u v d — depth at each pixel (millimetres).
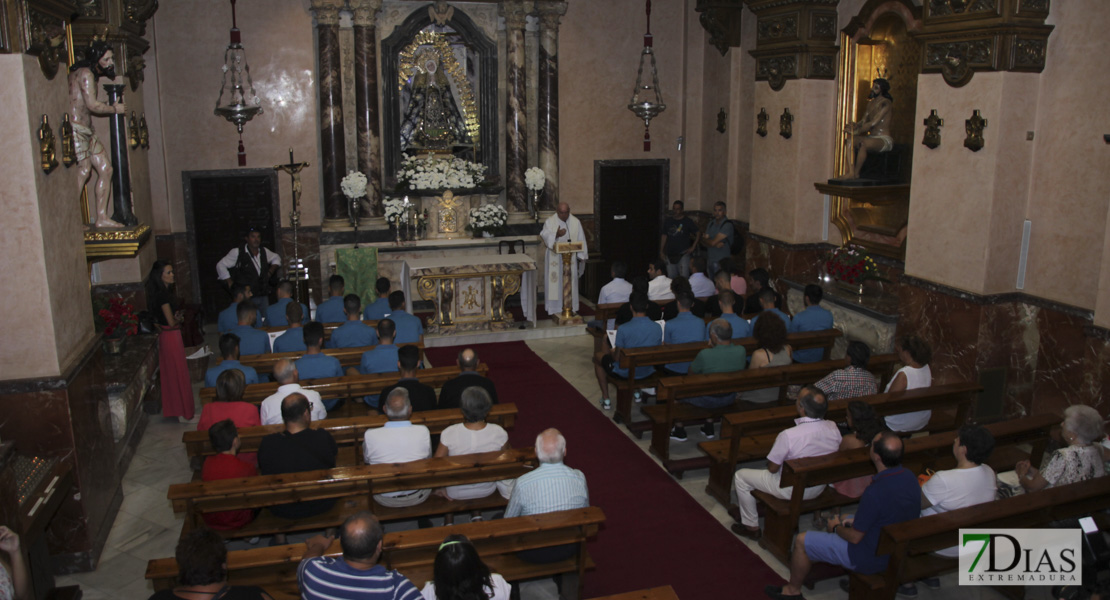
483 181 12898
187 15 11531
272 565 4277
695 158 13992
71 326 5633
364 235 12188
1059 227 7453
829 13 10484
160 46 11508
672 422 6887
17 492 4430
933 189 8273
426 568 4477
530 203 13312
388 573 3607
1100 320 6836
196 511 4777
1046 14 7375
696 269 9773
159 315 7914
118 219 7105
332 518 5301
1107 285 6754
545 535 4543
